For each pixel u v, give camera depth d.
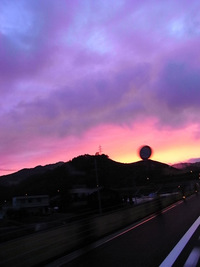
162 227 13.05
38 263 7.87
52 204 76.00
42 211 74.69
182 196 33.97
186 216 16.67
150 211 20.30
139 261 7.39
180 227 12.61
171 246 8.88
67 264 7.72
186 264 6.88
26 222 42.06
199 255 7.62
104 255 8.38
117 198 50.09
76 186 66.62
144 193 75.69
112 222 13.49
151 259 7.51
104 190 50.47
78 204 59.16
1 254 6.77
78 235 10.30
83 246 10.12
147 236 10.98
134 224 15.02
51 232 8.87
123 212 15.21
